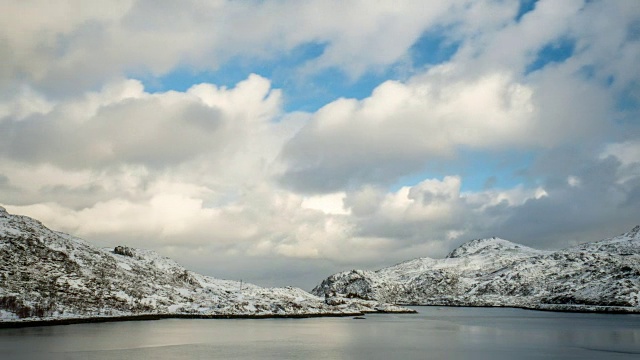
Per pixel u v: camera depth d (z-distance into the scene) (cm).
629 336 13250
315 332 14050
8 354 8569
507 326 17188
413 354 9694
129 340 10825
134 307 16362
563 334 13900
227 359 8681
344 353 9738
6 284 14300
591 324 18038
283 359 8869
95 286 16500
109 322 14400
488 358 9162
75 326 13075
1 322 12156
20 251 16325
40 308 13600
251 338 12056
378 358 9131
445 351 10169
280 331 14075
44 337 10769
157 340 10994
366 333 14100
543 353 9862
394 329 15675
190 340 11238
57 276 15975
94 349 9350
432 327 16638
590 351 10125
